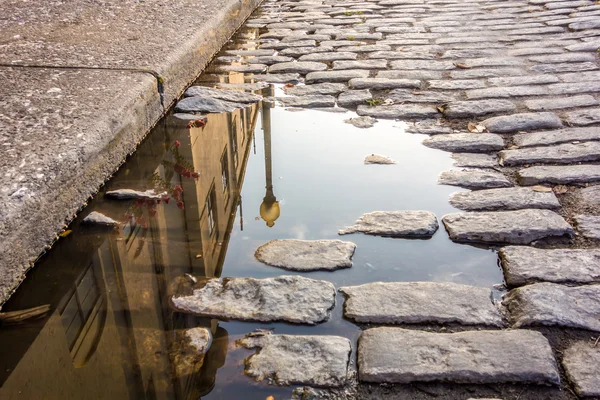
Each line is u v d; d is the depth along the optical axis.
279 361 1.79
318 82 4.54
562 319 1.90
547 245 2.36
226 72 4.79
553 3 7.15
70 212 2.52
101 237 2.45
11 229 2.08
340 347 1.84
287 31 6.25
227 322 1.98
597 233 2.40
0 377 1.79
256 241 2.46
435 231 2.50
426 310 1.99
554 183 2.84
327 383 1.71
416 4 7.50
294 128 3.69
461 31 5.99
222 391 1.69
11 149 2.45
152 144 3.38
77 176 2.55
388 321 1.96
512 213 2.58
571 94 4.03
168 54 4.01
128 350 1.85
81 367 1.79
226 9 5.77
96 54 3.89
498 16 6.62
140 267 2.27
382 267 2.26
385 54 5.22
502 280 2.18
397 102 4.07
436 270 2.24
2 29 4.43
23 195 2.16
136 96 3.26
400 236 2.47
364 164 3.17
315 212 2.69
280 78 4.63
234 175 3.16
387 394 1.67
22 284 2.17
